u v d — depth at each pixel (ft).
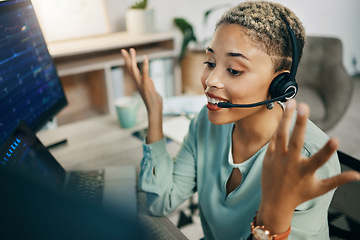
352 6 11.75
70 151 3.52
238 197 2.25
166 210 2.57
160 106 2.65
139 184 2.67
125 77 7.84
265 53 1.70
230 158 2.31
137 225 0.66
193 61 8.05
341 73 6.46
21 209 0.64
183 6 8.79
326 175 1.87
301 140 1.28
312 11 10.80
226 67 1.77
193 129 2.74
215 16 9.66
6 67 2.83
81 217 0.65
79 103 7.23
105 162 3.28
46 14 6.32
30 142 2.42
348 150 7.78
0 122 2.73
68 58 6.68
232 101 1.82
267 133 2.11
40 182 0.69
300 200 1.43
